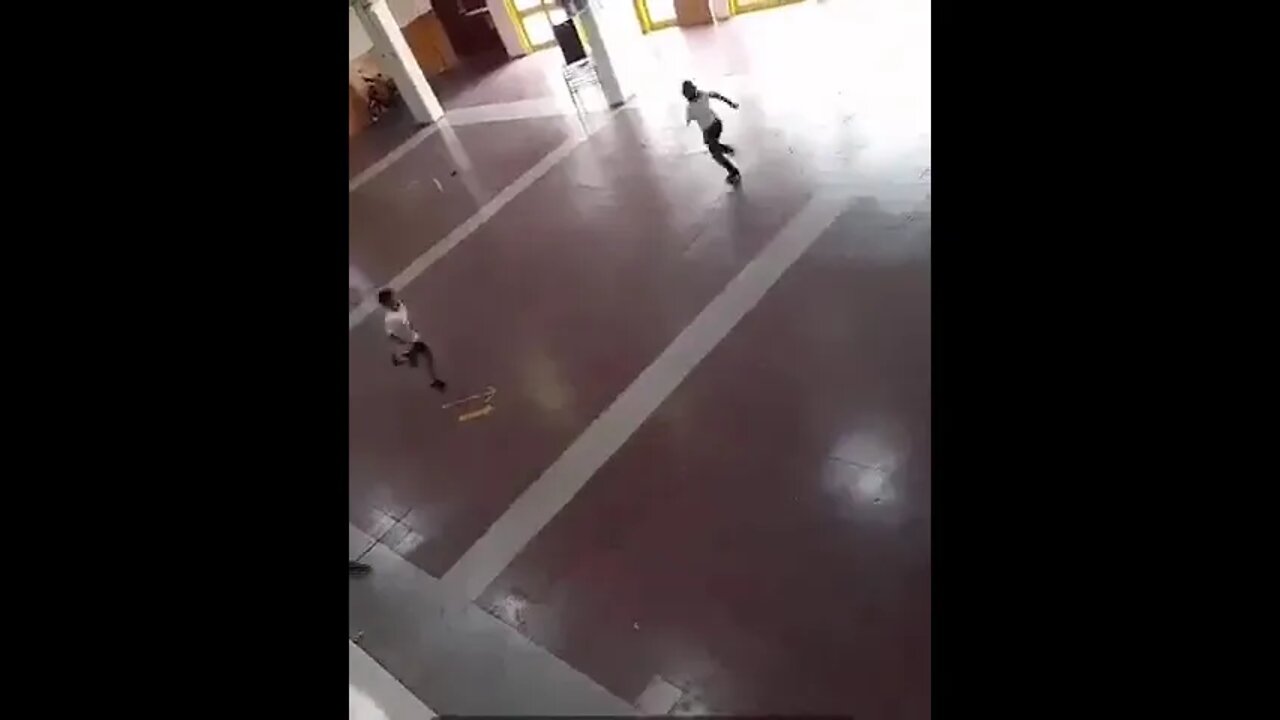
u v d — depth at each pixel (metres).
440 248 12.19
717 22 15.52
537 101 15.88
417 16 18.56
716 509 6.84
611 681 5.96
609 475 7.53
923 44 12.10
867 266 8.55
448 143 15.63
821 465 6.78
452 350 9.92
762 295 8.80
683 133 12.49
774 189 10.31
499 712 6.02
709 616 6.10
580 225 11.41
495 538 7.39
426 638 6.73
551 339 9.46
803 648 5.67
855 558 6.03
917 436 6.59
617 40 13.66
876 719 5.12
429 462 8.43
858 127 10.80
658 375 8.37
